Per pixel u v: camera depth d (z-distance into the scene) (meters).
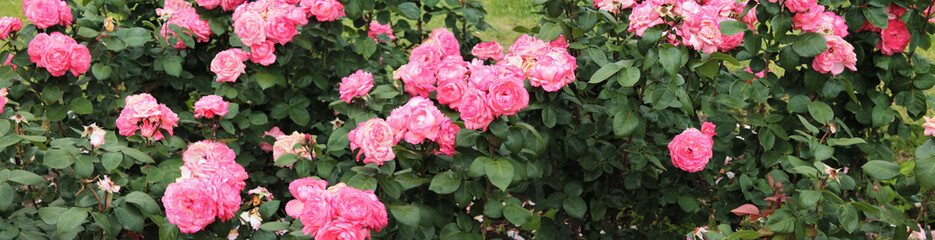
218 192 2.29
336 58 3.94
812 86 3.10
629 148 3.03
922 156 2.51
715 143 3.27
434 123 2.25
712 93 3.54
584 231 3.40
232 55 3.51
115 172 2.75
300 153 3.07
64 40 3.27
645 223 3.37
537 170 2.68
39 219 2.75
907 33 3.12
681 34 2.60
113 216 2.50
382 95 2.96
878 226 2.80
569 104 2.94
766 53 3.14
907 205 3.27
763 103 3.37
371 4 3.67
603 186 3.17
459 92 2.37
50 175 3.89
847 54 2.96
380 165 2.43
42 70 3.34
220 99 3.34
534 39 3.41
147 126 2.95
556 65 2.51
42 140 2.58
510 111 2.29
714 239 2.64
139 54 3.67
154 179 2.77
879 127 3.35
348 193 2.09
